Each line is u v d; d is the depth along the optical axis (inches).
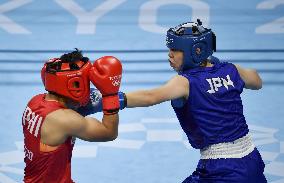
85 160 408.5
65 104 256.8
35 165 257.3
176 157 412.2
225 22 615.2
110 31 602.5
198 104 277.7
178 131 441.7
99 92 270.8
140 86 499.5
